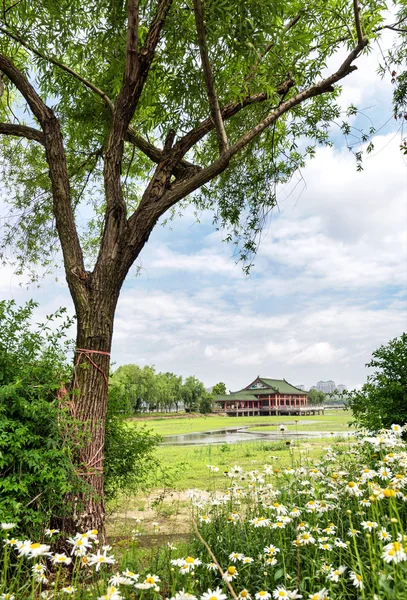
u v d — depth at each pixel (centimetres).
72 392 455
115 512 643
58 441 416
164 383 7125
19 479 375
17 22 626
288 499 373
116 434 579
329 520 321
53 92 704
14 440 382
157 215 547
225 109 623
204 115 642
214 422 5016
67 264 514
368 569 252
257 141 741
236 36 486
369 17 613
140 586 237
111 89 671
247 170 798
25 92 540
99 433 469
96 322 493
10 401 406
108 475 568
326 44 704
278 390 8556
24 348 446
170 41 591
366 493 336
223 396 8494
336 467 465
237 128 729
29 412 399
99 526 433
